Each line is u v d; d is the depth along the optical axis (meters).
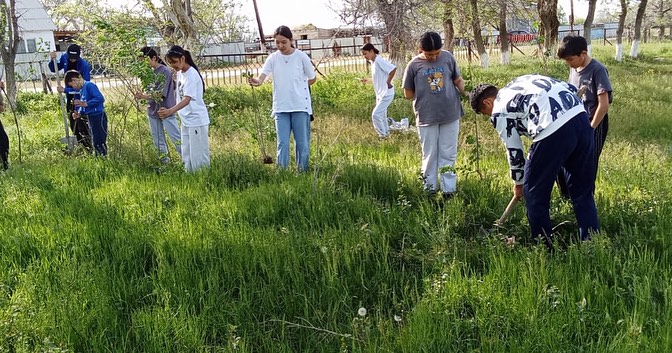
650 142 9.41
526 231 4.89
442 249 4.29
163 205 5.55
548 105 4.22
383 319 3.62
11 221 5.06
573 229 4.91
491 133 9.93
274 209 5.30
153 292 3.81
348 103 13.86
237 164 7.06
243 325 3.58
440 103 6.05
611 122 11.15
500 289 3.69
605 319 3.38
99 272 4.03
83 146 8.56
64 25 23.06
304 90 7.09
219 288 3.92
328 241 4.48
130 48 7.28
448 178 6.11
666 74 21.08
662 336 3.07
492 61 28.23
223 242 4.48
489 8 18.84
